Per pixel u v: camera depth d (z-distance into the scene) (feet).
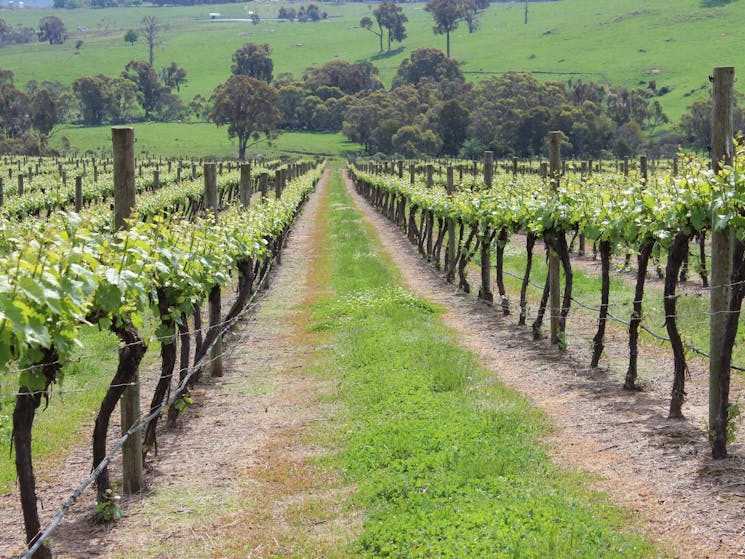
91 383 37.55
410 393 32.60
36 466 27.84
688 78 492.13
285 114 533.96
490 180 58.75
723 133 26.68
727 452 25.50
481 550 18.94
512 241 93.15
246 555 20.57
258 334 48.80
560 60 595.06
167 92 552.00
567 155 326.24
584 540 19.30
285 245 91.35
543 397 33.65
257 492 24.79
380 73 641.81
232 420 32.55
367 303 53.78
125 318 22.12
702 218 27.35
